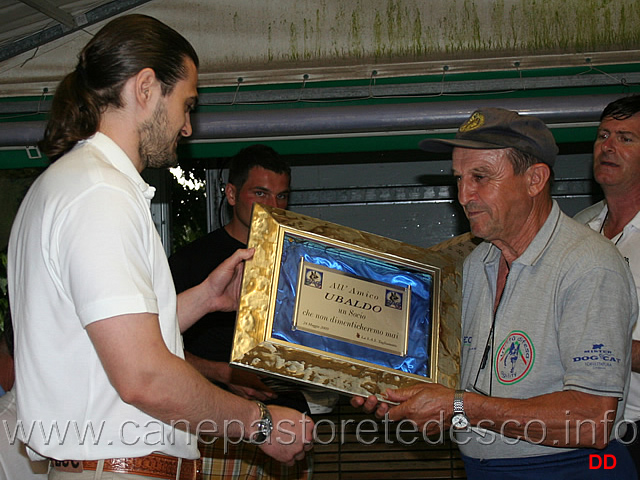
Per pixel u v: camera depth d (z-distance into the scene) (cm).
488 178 175
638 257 228
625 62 321
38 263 134
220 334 263
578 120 304
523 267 176
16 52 332
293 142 326
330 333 176
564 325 165
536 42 324
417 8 329
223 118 312
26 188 395
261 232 180
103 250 127
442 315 187
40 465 179
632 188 236
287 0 333
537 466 170
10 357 217
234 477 251
